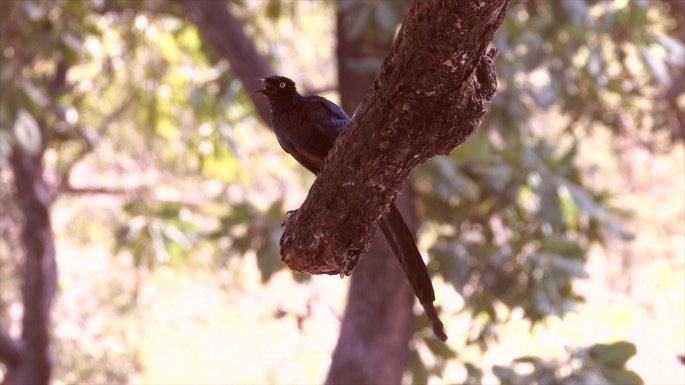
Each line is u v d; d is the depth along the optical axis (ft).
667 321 59.82
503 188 36.83
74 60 42.27
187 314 81.71
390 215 14.16
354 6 31.17
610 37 37.63
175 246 46.50
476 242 36.70
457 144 12.57
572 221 39.52
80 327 67.92
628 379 29.53
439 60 11.43
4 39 38.32
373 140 12.53
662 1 45.39
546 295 35.22
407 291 36.52
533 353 45.39
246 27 51.06
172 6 47.98
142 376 72.43
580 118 44.62
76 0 39.83
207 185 75.92
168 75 53.16
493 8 10.84
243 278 69.51
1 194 60.29
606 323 51.21
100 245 75.72
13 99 37.09
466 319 48.01
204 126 50.52
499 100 35.81
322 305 66.85
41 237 51.31
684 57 39.65
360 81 36.47
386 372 36.06
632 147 57.00
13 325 71.82
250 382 87.10
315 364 78.69
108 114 58.54
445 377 40.60
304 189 68.74
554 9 33.68
